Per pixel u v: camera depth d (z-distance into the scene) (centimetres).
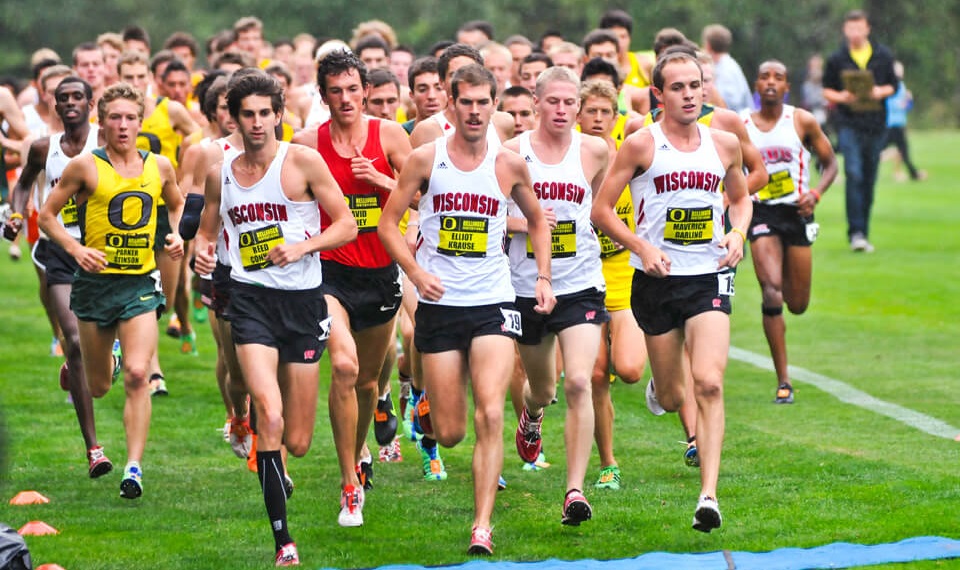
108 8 12888
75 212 3038
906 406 3494
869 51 6122
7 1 12738
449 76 2886
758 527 2469
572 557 2323
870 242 6425
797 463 2908
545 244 2448
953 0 14325
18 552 2091
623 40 4444
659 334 2564
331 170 2655
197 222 2520
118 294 2761
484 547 2312
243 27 5559
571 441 2448
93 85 4497
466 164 2388
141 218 2769
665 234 2519
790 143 3594
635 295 2586
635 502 2677
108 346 2803
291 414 2438
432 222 2412
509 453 3122
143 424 2719
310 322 2408
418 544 2419
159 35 12738
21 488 2844
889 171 9912
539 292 2414
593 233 2578
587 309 2538
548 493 2772
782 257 3625
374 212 2655
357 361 2581
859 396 3619
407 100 4106
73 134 3095
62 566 2320
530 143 2564
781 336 3581
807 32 12775
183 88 4244
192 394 3741
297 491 2819
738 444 3103
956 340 4356
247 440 2986
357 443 2766
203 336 4553
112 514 2653
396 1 12181
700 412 2419
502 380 2362
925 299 5016
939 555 2264
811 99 10675
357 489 2558
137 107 2764
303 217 2400
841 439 3156
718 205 2519
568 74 2550
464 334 2392
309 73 5441
